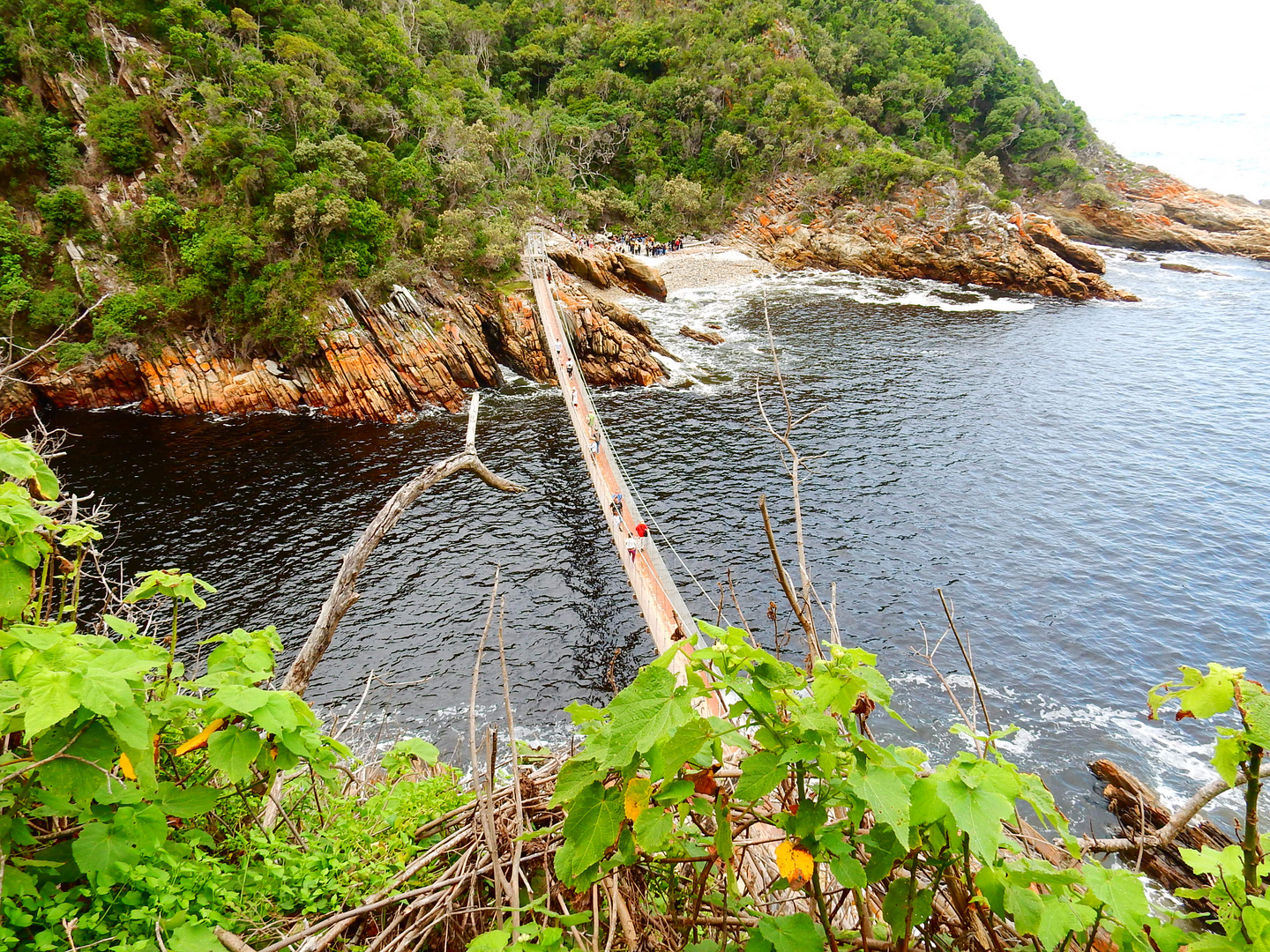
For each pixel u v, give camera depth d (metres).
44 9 42.44
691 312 58.06
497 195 60.66
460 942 3.23
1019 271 64.00
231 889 3.37
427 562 24.12
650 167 81.31
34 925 2.79
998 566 24.44
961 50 102.31
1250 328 51.41
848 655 2.17
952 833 2.07
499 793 3.65
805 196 76.25
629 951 2.70
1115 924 2.11
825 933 2.50
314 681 18.44
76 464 31.41
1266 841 2.03
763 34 91.81
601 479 27.81
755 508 27.89
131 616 4.13
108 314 37.31
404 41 71.94
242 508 27.70
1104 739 16.97
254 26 50.72
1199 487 30.19
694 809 2.37
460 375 42.19
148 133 42.31
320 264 40.53
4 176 38.97
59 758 2.50
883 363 45.69
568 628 20.69
